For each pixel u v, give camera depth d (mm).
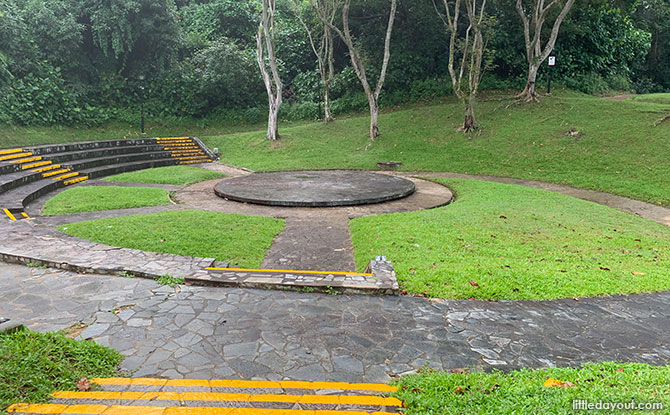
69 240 5750
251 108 23469
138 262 4902
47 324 3500
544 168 13016
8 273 4676
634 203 9812
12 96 16188
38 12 18109
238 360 2990
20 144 14820
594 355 3199
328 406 2412
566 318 3836
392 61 22781
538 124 15781
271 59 17375
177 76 22328
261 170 14359
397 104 22328
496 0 20172
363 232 6824
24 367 2551
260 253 5996
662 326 3723
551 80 21609
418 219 7422
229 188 10250
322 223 7586
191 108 22250
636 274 4980
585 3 19125
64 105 18031
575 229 7023
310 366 2936
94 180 12086
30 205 8930
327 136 18172
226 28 27297
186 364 2920
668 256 5824
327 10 19000
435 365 2990
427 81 22375
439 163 14383
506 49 21953
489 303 4109
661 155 12180
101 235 6207
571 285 4516
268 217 7785
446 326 3607
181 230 6586
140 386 2592
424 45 22844
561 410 2301
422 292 4281
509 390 2535
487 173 13250
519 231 6793
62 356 2783
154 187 10914
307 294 4207
